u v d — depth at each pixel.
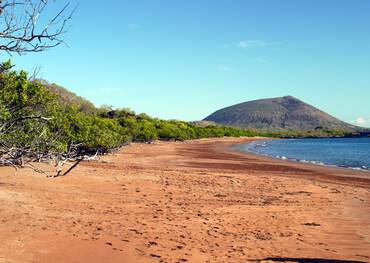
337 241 10.19
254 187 19.50
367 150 73.50
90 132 26.20
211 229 10.91
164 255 8.51
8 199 12.71
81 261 7.98
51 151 7.72
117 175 20.91
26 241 8.88
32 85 8.27
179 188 17.98
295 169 31.67
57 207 12.45
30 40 4.73
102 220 11.30
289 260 8.50
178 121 117.75
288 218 12.62
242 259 8.45
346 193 18.58
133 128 65.81
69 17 4.85
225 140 120.38
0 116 6.86
